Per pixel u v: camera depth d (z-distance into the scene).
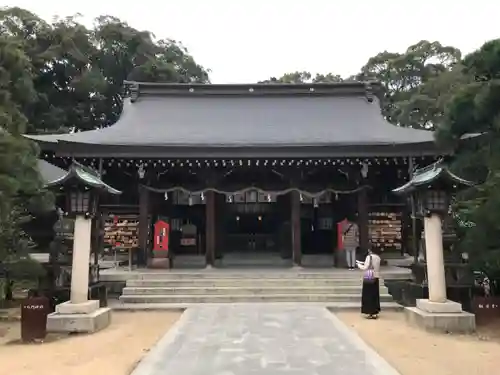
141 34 52.81
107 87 50.22
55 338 11.13
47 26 47.47
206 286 18.06
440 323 11.67
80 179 12.28
